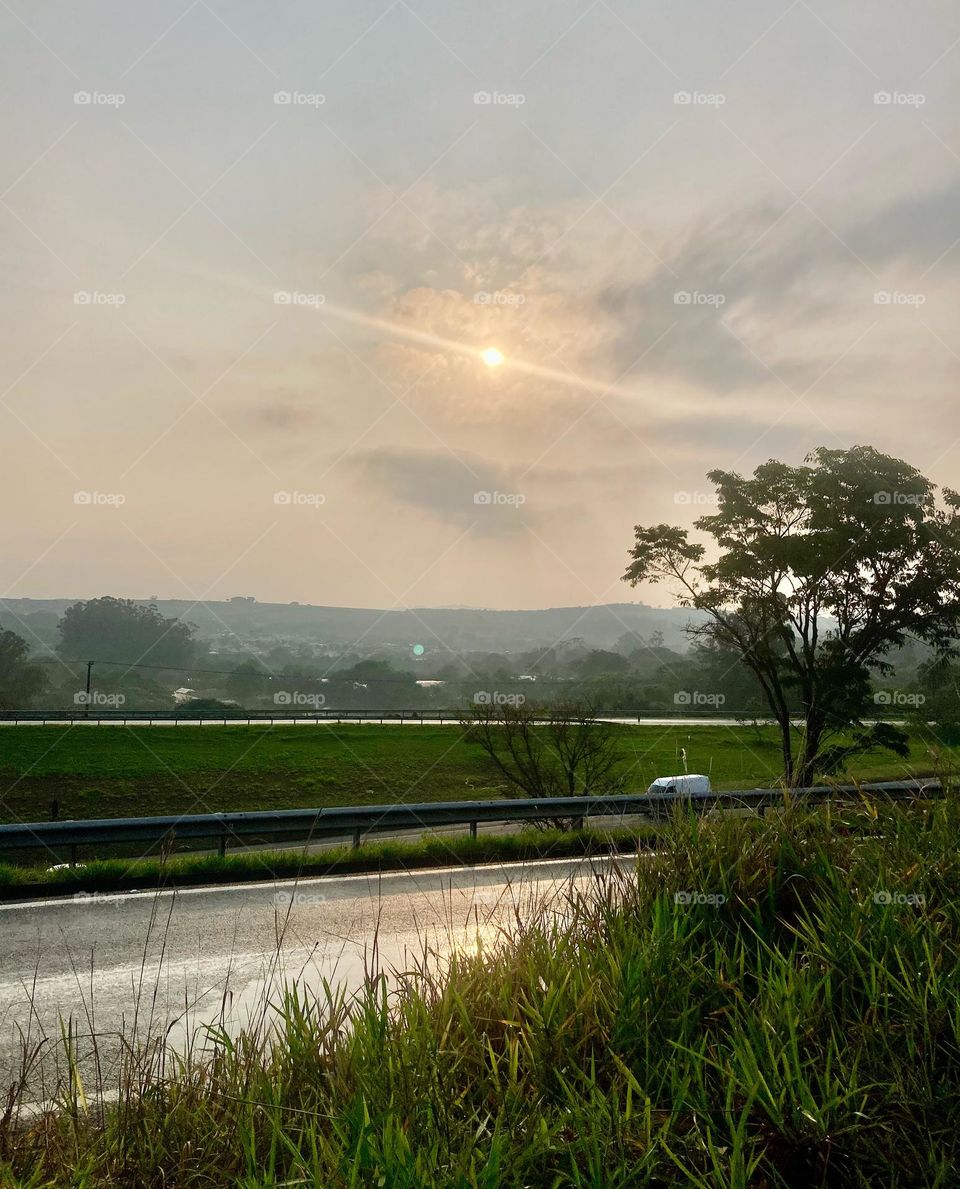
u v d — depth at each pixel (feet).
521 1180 8.08
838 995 11.02
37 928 25.88
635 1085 9.02
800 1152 8.39
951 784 16.80
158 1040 11.78
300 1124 9.77
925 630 72.38
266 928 25.49
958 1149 8.35
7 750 139.03
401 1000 12.05
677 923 12.84
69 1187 9.07
